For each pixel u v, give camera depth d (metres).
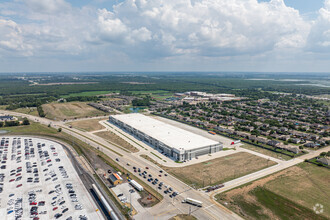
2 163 160.50
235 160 172.00
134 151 191.12
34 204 111.69
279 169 155.88
